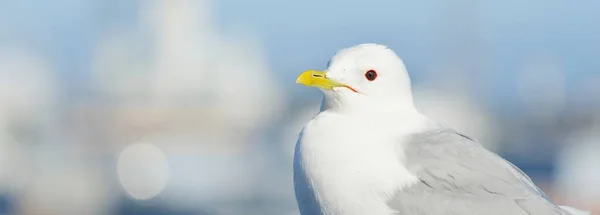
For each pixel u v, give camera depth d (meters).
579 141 30.17
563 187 21.14
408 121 8.22
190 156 36.75
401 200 7.71
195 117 53.34
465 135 8.28
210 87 57.59
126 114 50.47
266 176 31.00
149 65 58.22
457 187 7.82
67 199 27.42
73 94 49.38
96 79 54.75
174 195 30.00
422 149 7.96
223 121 53.25
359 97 8.27
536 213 7.78
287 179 30.27
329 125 8.02
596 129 34.06
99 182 28.77
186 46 59.72
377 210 7.71
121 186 29.81
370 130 8.00
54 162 29.94
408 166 7.84
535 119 45.19
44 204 27.19
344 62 8.34
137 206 29.06
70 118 46.00
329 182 7.75
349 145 7.84
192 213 28.42
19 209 27.27
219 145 41.22
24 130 36.81
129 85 56.09
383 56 8.34
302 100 38.53
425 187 7.78
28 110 39.88
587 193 20.45
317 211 7.88
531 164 36.84
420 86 38.97
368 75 8.29
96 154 33.56
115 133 47.25
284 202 28.77
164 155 36.56
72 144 37.38
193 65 59.28
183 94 57.31
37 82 45.47
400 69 8.36
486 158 8.02
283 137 35.28
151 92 56.56
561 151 29.91
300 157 7.93
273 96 55.84
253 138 40.38
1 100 39.34
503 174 7.95
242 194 29.33
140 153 35.97
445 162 7.89
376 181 7.72
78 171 28.83
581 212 8.35
